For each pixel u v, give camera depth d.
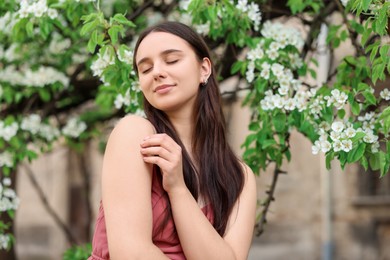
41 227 11.32
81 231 10.97
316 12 3.74
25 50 4.75
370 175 9.20
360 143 2.66
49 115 5.09
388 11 2.66
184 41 2.15
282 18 4.30
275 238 9.48
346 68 3.37
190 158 2.14
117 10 4.49
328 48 4.11
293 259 9.39
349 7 3.29
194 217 1.98
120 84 3.09
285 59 3.35
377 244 9.09
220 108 2.24
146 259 1.89
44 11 3.35
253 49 3.35
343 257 9.21
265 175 9.32
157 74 2.10
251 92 3.51
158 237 2.01
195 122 2.20
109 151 2.04
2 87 4.64
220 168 2.18
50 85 4.71
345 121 2.92
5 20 3.94
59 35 4.62
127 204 1.95
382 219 9.10
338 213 9.28
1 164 4.16
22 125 4.51
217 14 3.27
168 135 2.13
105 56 3.08
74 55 4.79
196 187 2.11
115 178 1.98
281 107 3.06
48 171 11.30
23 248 11.40
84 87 4.89
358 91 2.94
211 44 3.69
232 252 2.00
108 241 1.93
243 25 3.34
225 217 2.14
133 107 3.26
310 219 9.35
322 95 3.02
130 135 2.04
